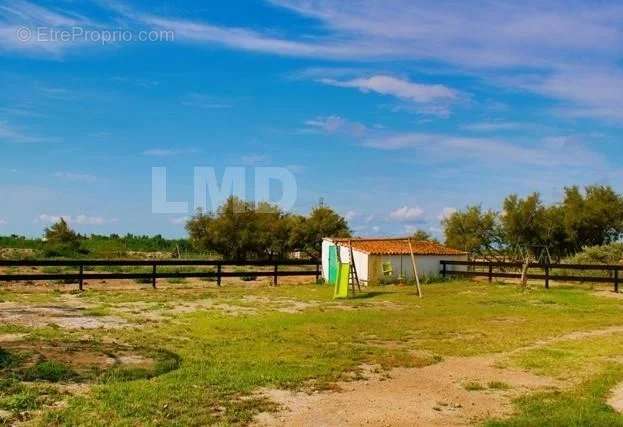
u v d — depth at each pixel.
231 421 8.23
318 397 9.63
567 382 10.95
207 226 52.12
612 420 8.41
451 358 12.95
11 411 8.19
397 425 8.39
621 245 39.06
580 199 48.84
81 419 7.95
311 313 20.06
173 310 20.08
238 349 13.24
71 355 11.73
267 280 35.00
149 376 10.41
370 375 11.23
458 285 30.98
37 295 23.61
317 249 54.38
